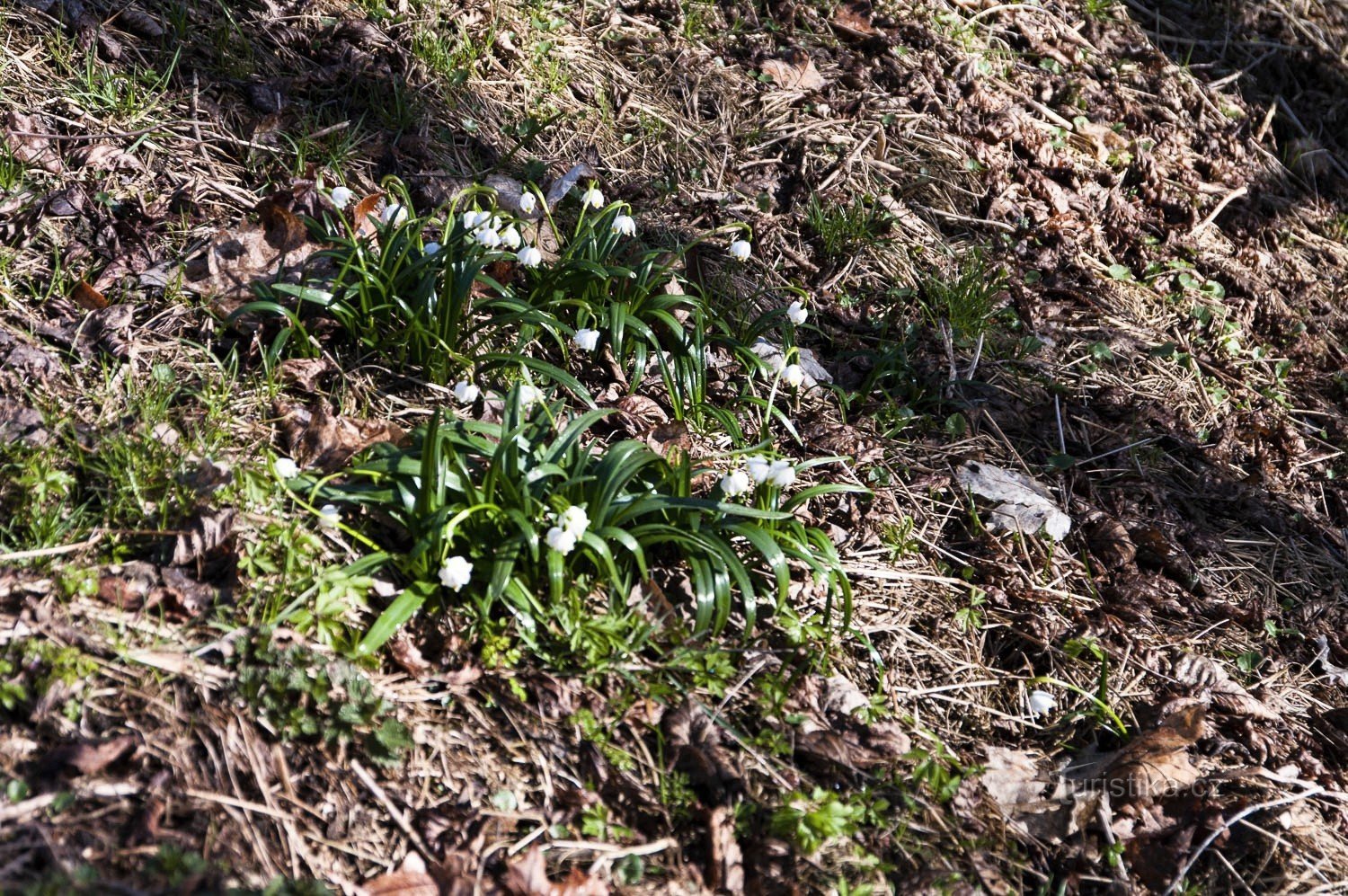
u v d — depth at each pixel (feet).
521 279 7.98
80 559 6.95
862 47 9.34
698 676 7.13
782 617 7.29
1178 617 7.72
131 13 8.23
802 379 7.86
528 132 8.45
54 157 7.79
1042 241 8.86
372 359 7.62
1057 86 9.49
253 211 7.87
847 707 7.20
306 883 6.59
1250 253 9.14
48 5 8.12
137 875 6.52
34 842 6.52
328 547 7.13
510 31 8.78
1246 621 7.75
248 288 7.63
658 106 8.80
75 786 6.61
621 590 7.11
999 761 7.23
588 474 7.34
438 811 6.79
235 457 7.25
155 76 8.11
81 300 7.50
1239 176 9.46
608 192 8.41
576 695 7.04
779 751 7.05
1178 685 7.50
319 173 7.98
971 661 7.45
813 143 8.84
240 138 8.08
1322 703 7.59
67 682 6.73
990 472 7.93
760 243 8.45
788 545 7.32
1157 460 8.18
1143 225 9.11
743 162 8.71
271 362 7.45
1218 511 8.09
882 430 7.98
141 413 7.25
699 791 6.97
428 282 7.57
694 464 7.61
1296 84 10.07
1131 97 9.60
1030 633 7.53
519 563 7.16
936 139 9.00
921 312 8.43
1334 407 8.64
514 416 7.26
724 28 9.21
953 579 7.63
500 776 6.88
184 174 7.89
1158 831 7.16
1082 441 8.18
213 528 7.03
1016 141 9.13
